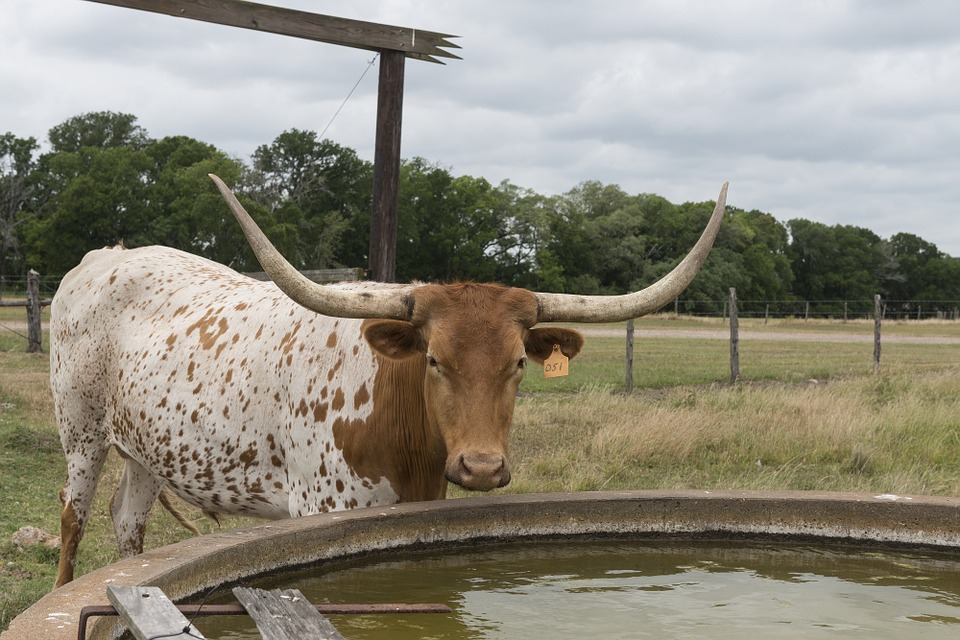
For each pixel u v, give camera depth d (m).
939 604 3.38
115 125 91.81
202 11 8.37
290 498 4.69
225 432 4.80
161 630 2.18
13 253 76.31
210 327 5.14
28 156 82.00
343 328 4.55
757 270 90.12
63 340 5.84
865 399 12.74
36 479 8.05
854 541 4.17
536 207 83.94
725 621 3.15
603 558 3.93
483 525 3.95
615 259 86.75
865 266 105.88
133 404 5.23
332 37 8.83
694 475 8.54
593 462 8.83
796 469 8.75
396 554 3.75
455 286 4.03
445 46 9.43
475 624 3.05
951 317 57.47
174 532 6.83
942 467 8.85
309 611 2.52
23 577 5.60
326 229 69.62
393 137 9.27
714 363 20.42
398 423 4.26
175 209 63.22
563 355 4.20
